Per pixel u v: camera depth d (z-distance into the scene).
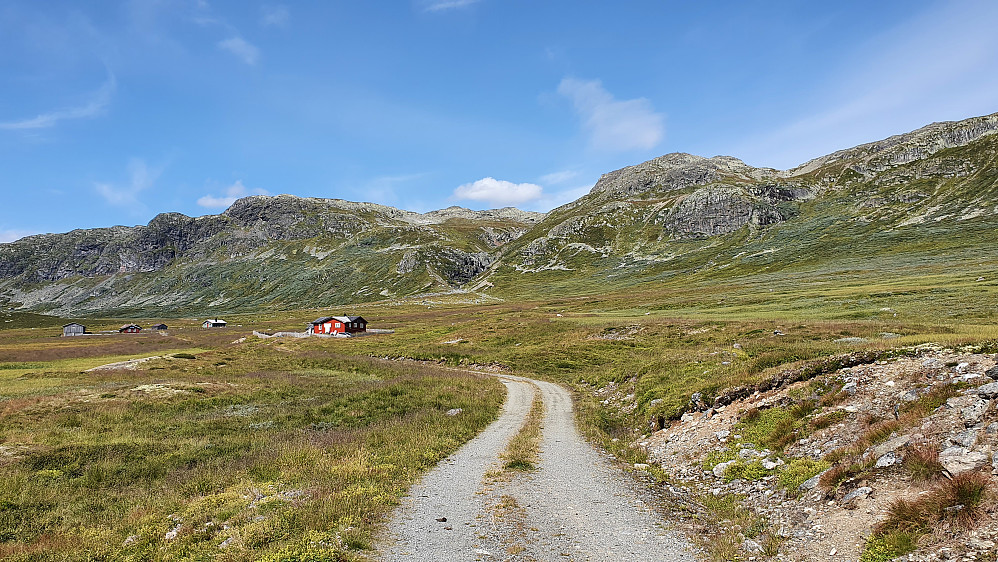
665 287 176.12
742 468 15.28
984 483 9.19
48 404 30.20
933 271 104.81
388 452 20.22
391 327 123.00
